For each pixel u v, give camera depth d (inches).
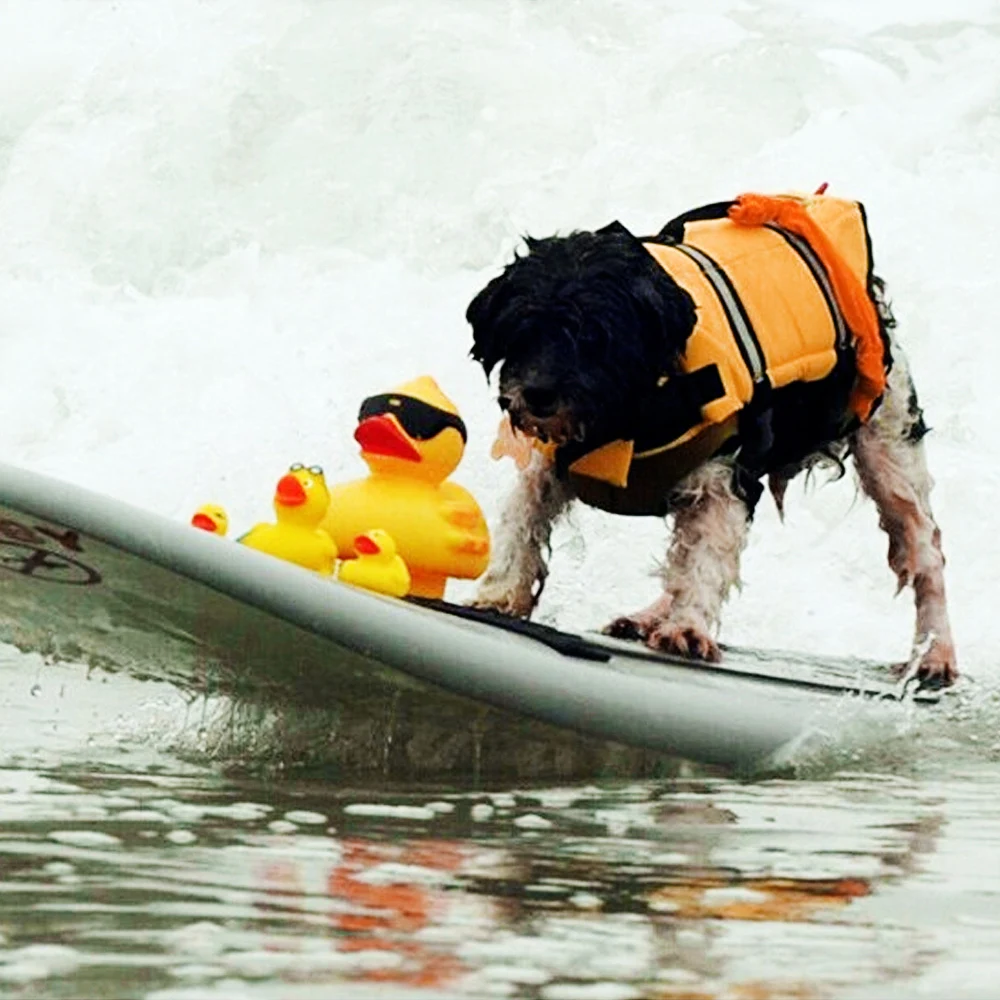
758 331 374.3
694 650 383.6
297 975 199.0
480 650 317.1
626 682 334.0
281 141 711.7
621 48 732.0
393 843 264.4
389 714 323.6
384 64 726.5
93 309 646.5
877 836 281.3
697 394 364.8
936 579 434.0
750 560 512.1
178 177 709.9
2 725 342.3
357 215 684.1
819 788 323.9
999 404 566.9
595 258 356.2
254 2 772.6
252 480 546.6
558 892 239.0
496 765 330.0
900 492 435.2
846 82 710.5
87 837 258.8
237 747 332.5
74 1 786.2
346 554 349.1
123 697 368.2
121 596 304.5
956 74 721.6
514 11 746.2
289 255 672.4
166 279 677.9
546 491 402.0
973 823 293.6
